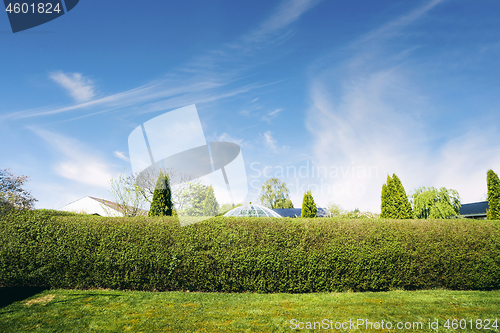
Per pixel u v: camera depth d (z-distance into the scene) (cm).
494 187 1506
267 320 558
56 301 662
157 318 566
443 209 2130
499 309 615
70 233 766
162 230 771
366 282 766
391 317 570
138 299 679
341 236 776
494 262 782
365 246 770
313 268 757
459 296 713
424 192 2216
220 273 756
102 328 519
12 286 764
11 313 589
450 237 790
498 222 825
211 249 759
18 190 1959
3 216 778
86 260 755
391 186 1538
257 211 1447
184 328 521
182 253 755
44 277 755
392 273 772
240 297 707
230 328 522
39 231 768
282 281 755
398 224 805
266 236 766
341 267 761
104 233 768
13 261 752
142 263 753
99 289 758
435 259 775
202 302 663
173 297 698
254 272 755
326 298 700
